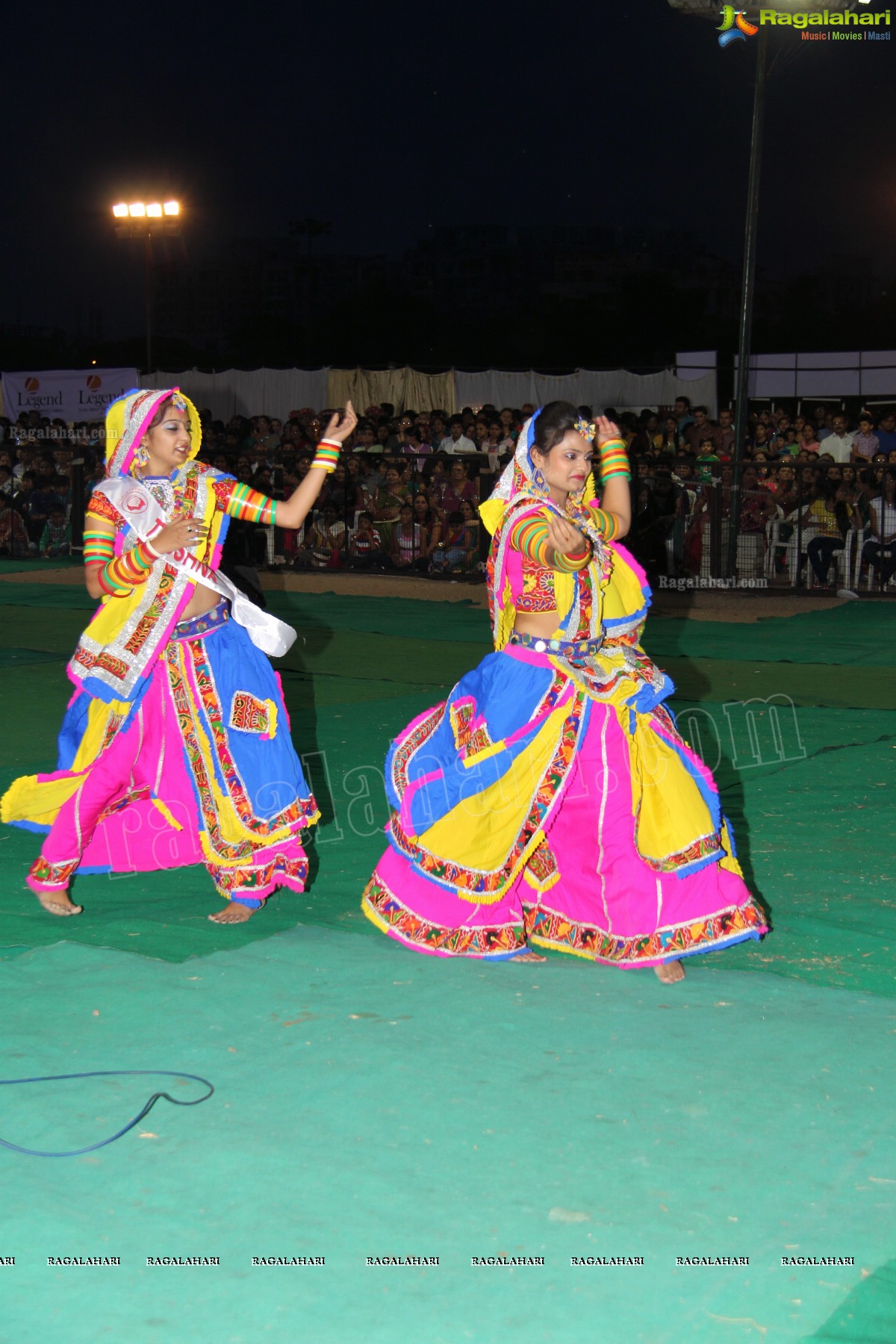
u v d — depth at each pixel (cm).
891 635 1153
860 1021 366
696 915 391
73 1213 272
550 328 5631
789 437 1670
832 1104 318
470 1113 312
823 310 5500
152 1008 371
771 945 426
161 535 425
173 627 438
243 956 412
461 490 1553
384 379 2069
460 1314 242
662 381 1941
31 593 1390
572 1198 278
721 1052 345
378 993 382
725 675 951
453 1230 266
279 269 12825
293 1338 236
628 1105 317
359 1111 313
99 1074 332
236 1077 330
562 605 393
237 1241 263
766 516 1467
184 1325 239
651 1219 270
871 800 608
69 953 414
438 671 955
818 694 878
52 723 762
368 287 6203
